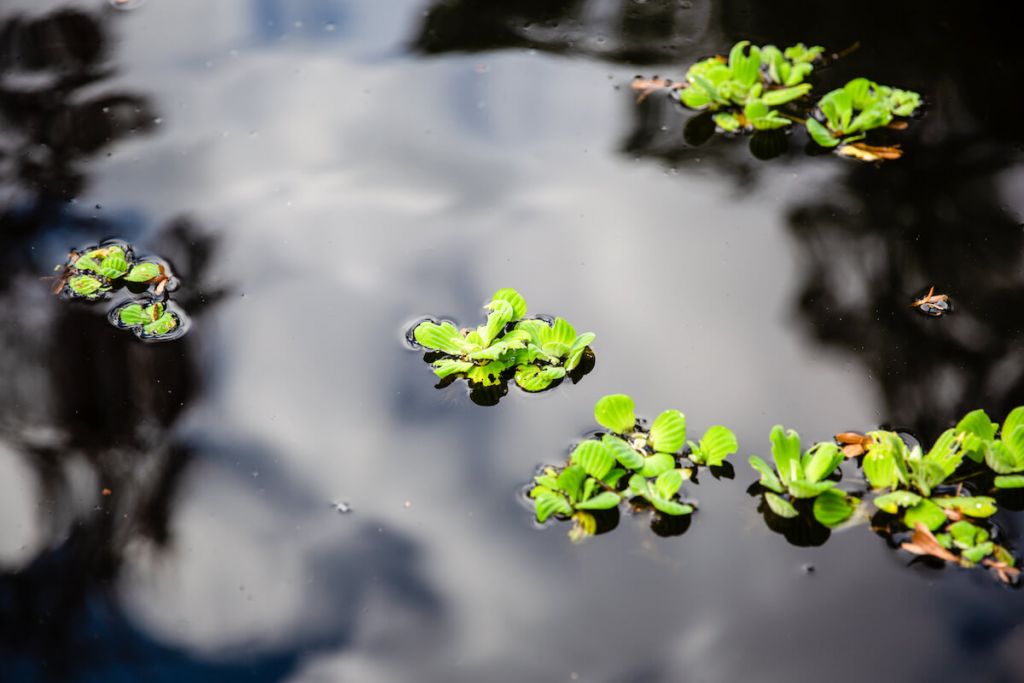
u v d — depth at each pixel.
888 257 2.65
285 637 2.44
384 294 2.62
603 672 2.42
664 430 2.51
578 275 2.64
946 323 2.60
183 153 2.74
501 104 2.79
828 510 2.48
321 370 2.58
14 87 2.81
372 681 2.42
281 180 2.72
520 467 2.52
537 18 2.89
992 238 2.66
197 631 2.44
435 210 2.69
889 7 2.89
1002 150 2.73
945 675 2.42
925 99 2.78
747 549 2.47
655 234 2.67
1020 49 2.83
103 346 2.59
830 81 2.80
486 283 2.63
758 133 2.76
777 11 2.89
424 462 2.52
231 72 2.83
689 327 2.60
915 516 2.47
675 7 2.90
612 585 2.46
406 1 2.91
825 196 2.70
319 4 2.91
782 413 2.54
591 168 2.73
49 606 2.45
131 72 2.83
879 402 2.55
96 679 2.42
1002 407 2.54
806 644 2.43
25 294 2.63
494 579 2.46
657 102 2.79
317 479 2.51
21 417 2.55
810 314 2.61
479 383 2.57
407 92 2.80
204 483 2.51
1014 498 2.49
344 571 2.47
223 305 2.62
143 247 2.66
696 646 2.43
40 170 2.72
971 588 2.45
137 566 2.47
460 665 2.43
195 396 2.56
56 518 2.50
